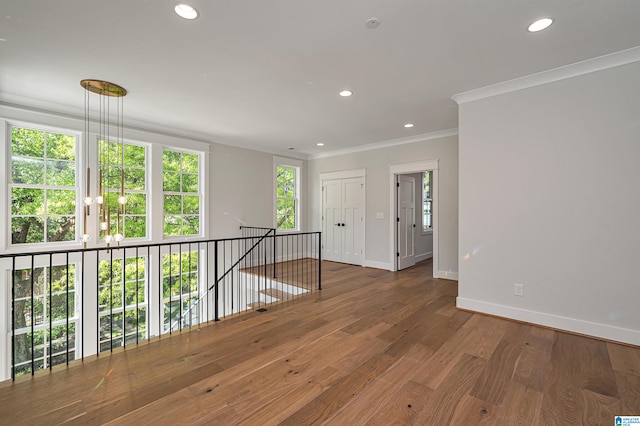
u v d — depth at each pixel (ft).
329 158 22.70
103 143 14.42
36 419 5.43
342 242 21.86
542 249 9.83
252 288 16.21
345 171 21.62
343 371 7.13
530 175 10.02
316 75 9.73
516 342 8.68
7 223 11.84
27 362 12.39
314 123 15.19
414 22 6.96
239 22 6.95
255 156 20.68
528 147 10.05
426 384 6.59
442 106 12.63
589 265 9.05
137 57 8.57
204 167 17.95
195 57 8.59
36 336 12.62
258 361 7.61
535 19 6.83
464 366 7.35
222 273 18.69
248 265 20.11
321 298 13.14
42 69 9.29
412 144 18.08
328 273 18.28
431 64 9.01
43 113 12.42
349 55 8.49
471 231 11.29
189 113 13.62
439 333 9.34
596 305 8.95
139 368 7.24
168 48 8.11
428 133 17.01
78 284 13.73
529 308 10.06
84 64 8.98
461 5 6.37
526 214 10.11
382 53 8.38
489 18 6.81
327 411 5.70
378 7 6.43
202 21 6.91
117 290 15.05
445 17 6.77
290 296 14.92
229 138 18.44
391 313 11.19
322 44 7.93
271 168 21.72
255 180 20.67
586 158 9.07
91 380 6.72
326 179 22.86
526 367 7.30
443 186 16.80
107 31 7.29
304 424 5.35
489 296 10.92
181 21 6.90
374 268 19.80
